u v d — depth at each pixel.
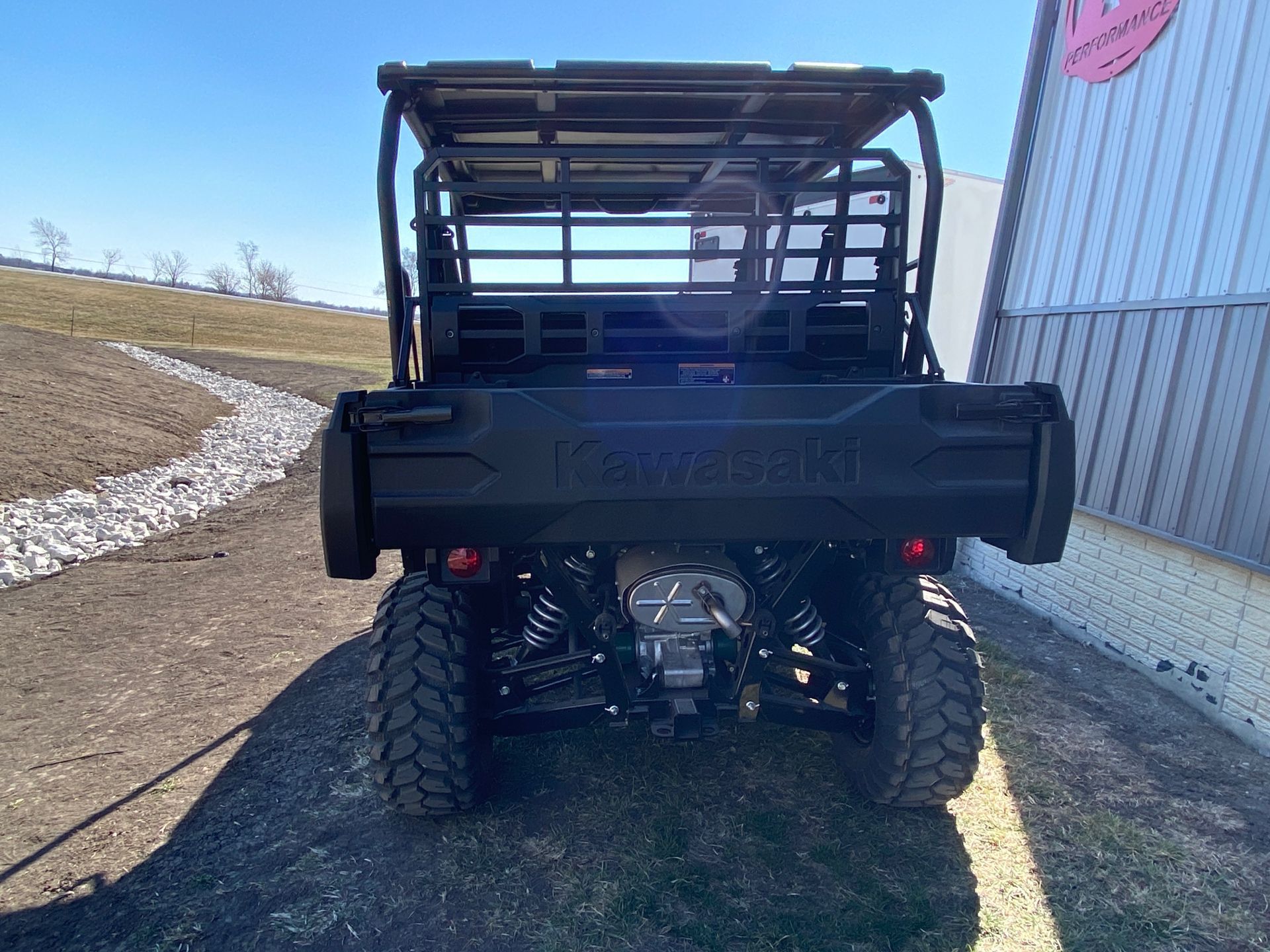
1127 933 2.40
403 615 2.79
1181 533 4.07
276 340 43.75
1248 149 3.86
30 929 2.48
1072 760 3.42
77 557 6.82
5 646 4.88
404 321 2.78
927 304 2.84
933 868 2.69
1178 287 4.26
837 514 2.33
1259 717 3.60
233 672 4.48
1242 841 2.86
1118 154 4.80
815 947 2.34
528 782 3.24
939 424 2.35
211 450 12.40
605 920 2.46
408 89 2.63
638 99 2.90
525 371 2.79
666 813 3.01
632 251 2.75
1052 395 2.34
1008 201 5.83
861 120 3.18
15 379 12.59
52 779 3.37
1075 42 5.22
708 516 2.31
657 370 2.80
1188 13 4.29
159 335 38.53
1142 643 4.38
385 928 2.46
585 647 2.96
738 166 3.71
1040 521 2.34
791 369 2.85
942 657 2.75
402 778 2.73
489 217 2.75
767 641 2.72
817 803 3.07
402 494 2.26
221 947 2.40
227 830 2.98
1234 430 3.79
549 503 2.26
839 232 3.28
